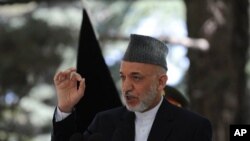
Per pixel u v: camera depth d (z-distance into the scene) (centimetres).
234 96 1700
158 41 800
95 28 1114
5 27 2911
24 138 2842
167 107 816
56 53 2953
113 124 830
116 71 3294
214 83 1683
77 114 1063
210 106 1684
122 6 3500
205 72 1692
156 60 792
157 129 803
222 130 1680
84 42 1112
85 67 1109
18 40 2903
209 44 1694
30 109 3002
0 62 2888
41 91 3102
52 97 3194
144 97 787
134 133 814
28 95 3059
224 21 1705
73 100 820
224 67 1692
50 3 1947
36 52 2916
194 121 802
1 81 2891
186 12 1741
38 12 2953
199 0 1712
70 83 824
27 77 2923
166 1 3638
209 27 1698
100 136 770
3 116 2759
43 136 2995
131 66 787
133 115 823
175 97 1049
